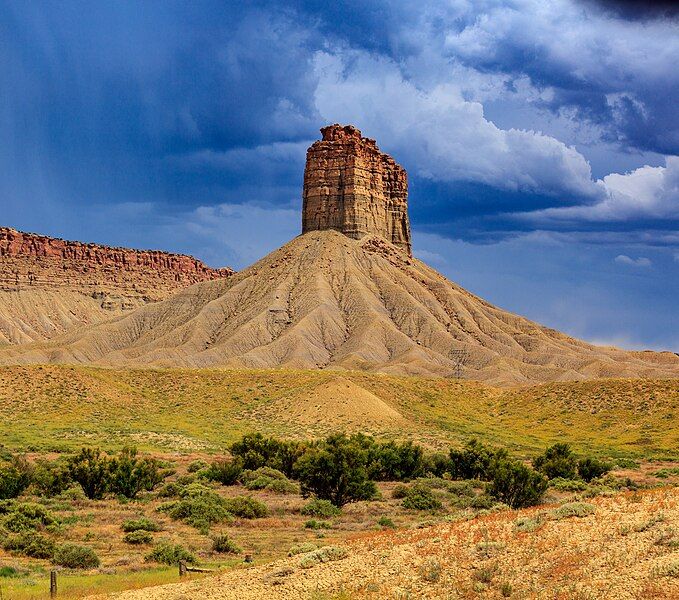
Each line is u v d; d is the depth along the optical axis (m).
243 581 28.23
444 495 73.12
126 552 46.38
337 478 70.00
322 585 25.94
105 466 74.38
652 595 20.02
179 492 73.00
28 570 39.41
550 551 24.39
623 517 26.20
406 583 24.48
